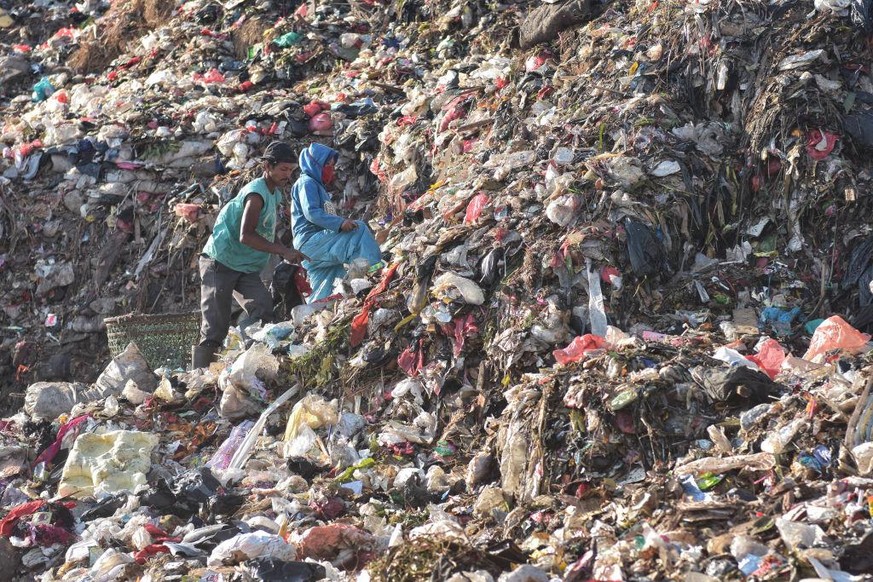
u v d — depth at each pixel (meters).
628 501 12.59
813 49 21.36
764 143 20.36
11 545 15.01
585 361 15.33
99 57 39.47
